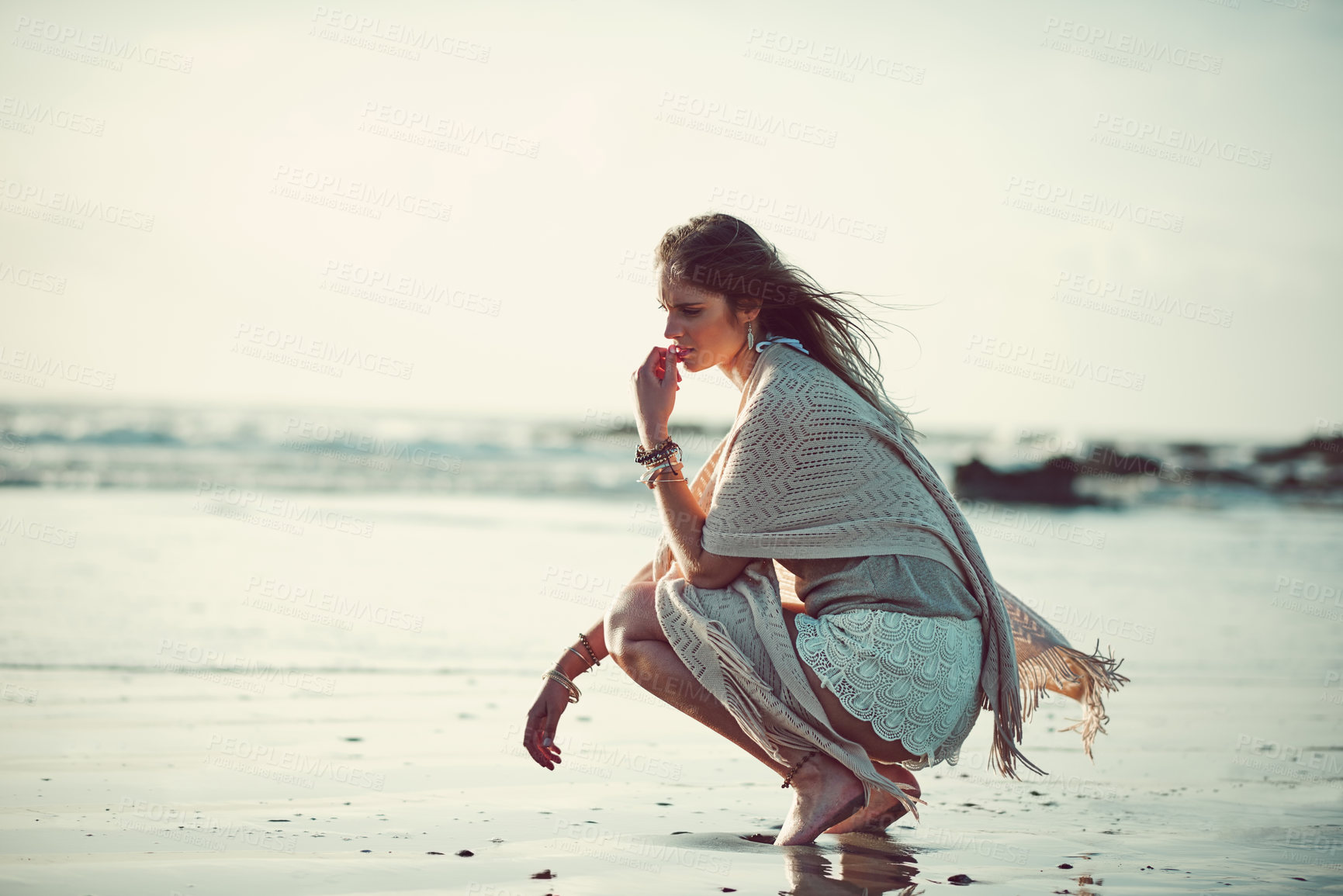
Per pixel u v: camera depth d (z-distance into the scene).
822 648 2.02
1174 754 3.22
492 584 6.39
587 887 1.78
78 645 4.26
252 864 1.85
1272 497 17.67
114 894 1.66
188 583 5.90
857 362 2.36
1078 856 2.09
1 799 2.28
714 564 2.13
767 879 1.87
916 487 2.14
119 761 2.68
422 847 2.02
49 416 21.12
